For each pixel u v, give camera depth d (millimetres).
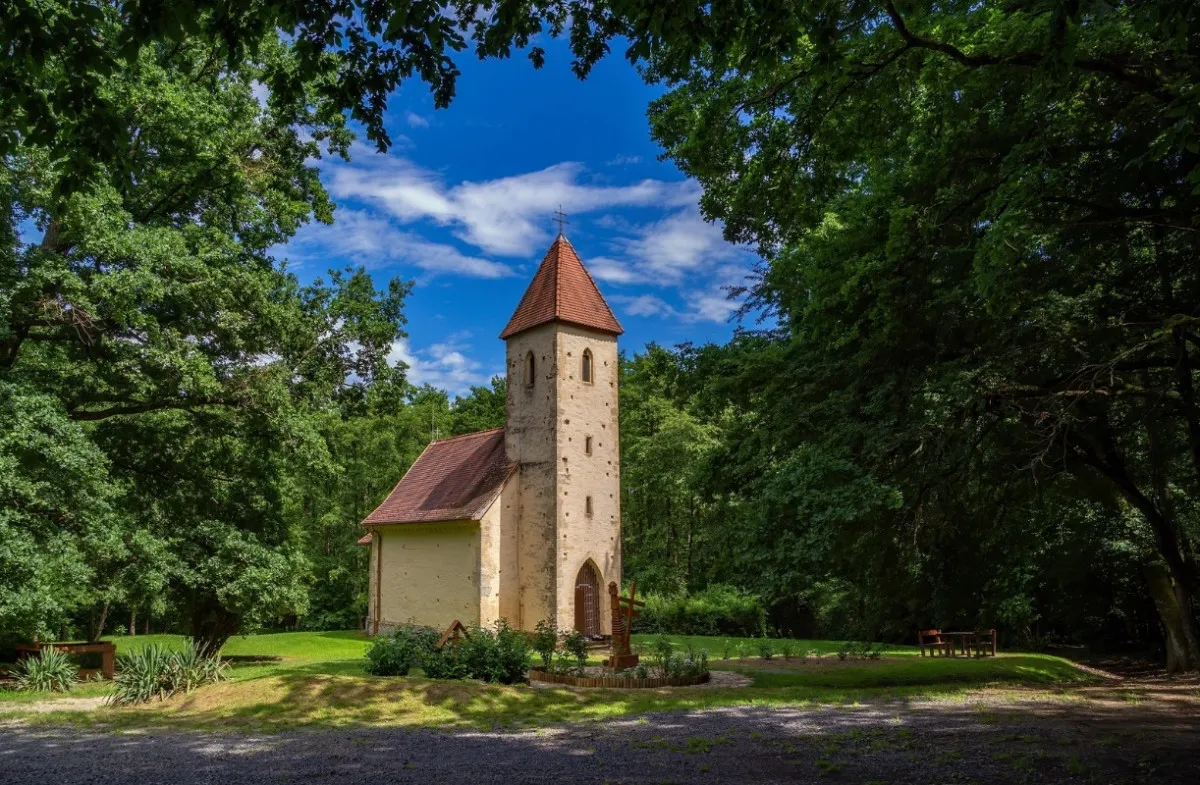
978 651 24281
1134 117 10602
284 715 13148
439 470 36812
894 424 13898
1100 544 22656
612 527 31484
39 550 16438
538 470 30859
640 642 30594
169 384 19734
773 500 14742
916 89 12867
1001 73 10680
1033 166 10633
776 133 12469
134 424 22234
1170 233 12195
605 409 32156
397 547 35469
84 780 8766
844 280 14516
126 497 21922
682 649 27281
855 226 14562
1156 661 25797
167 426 22938
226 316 20359
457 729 12141
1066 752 9711
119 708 14492
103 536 17703
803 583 14633
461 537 31359
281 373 21953
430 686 14773
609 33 8586
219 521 22984
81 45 7078
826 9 8484
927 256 12992
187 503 23172
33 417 16141
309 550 49469
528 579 30453
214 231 20797
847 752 9930
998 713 13125
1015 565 22812
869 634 32312
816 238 16641
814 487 14000
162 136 20156
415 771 9094
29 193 17266
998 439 15625
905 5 9070
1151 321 12234
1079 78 10398
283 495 29266
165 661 15945
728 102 12844
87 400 21281
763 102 12531
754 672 19750
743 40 8422
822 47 8562
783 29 8266
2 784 8594
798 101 12219
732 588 37438
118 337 19109
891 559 17500
